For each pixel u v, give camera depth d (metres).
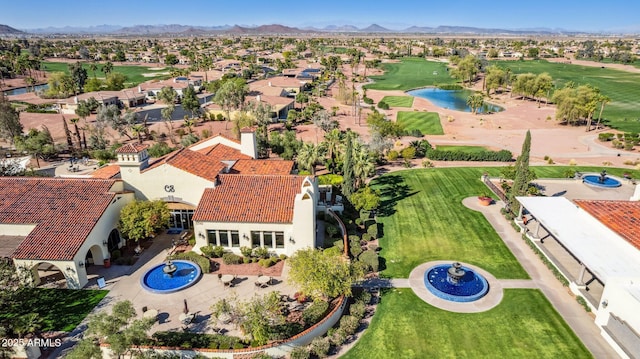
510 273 36.19
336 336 28.03
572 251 31.94
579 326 29.47
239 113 98.88
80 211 36.62
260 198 39.22
